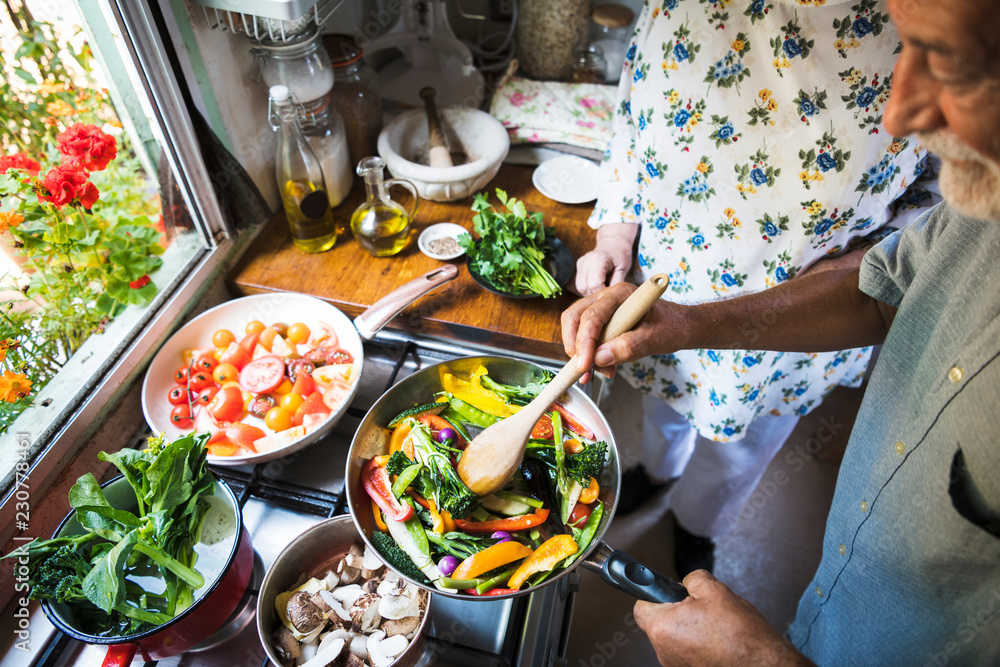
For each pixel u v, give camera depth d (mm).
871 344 903
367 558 798
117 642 651
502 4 1821
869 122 923
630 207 1219
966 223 628
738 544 1862
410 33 1583
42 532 829
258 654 773
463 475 795
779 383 1262
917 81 454
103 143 898
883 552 718
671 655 687
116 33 848
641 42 1090
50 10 899
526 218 1178
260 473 901
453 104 1605
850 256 1088
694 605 677
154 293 1027
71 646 744
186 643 718
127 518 725
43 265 959
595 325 815
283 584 764
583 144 1445
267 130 1234
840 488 857
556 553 734
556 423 873
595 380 1293
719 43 938
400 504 783
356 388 967
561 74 1702
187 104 998
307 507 872
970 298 606
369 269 1197
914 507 658
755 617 662
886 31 861
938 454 623
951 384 604
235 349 1011
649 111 1057
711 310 854
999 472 563
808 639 958
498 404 909
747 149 993
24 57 938
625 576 713
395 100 1580
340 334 1061
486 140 1404
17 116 978
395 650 705
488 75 1807
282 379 984
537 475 843
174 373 1012
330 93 1282
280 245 1238
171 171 1050
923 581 667
